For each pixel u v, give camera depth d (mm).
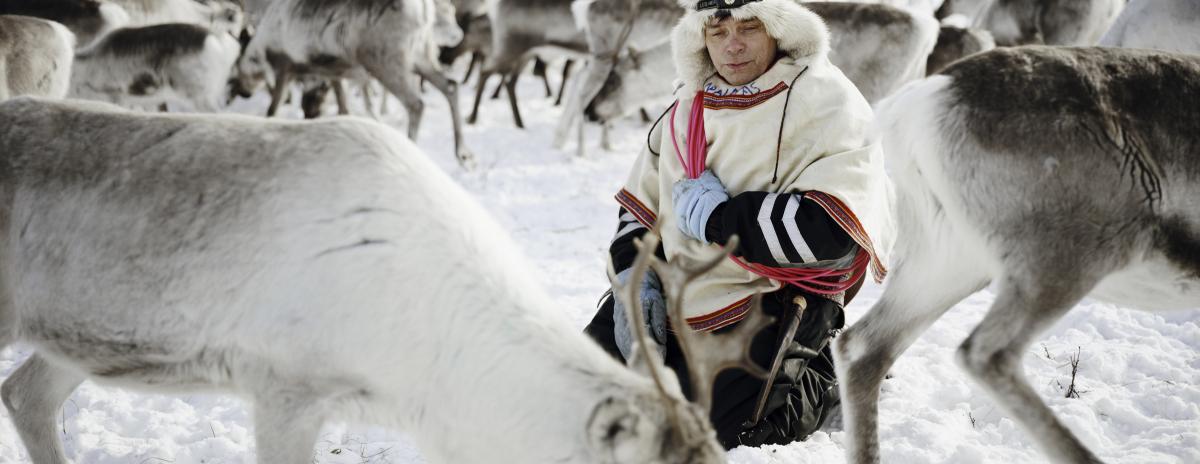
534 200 7266
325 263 2203
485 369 2070
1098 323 4027
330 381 2227
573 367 1986
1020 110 2414
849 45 7660
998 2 9539
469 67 13398
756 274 2834
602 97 8891
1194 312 4098
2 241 2514
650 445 1713
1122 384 3461
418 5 8516
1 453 3119
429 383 2146
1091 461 2342
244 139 2389
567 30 10148
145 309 2338
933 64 8570
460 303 2148
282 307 2215
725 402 2865
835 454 2939
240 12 13797
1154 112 2412
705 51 2893
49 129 2508
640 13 9078
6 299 2545
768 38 2811
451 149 9148
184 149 2395
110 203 2381
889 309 2721
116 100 9828
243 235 2266
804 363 2971
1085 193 2379
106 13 11016
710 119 2854
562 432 1914
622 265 2928
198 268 2283
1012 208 2424
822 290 2906
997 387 2430
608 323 3035
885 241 2947
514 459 1995
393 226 2213
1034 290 2414
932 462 2885
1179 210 2408
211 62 9711
